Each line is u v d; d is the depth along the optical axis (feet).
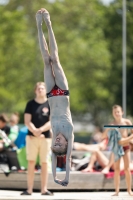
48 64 69.51
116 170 85.30
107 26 279.90
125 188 93.45
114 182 87.10
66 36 282.97
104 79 291.99
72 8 284.20
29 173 86.84
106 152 105.40
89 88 302.66
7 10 269.23
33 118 86.74
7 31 262.67
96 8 290.35
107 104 319.68
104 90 296.51
